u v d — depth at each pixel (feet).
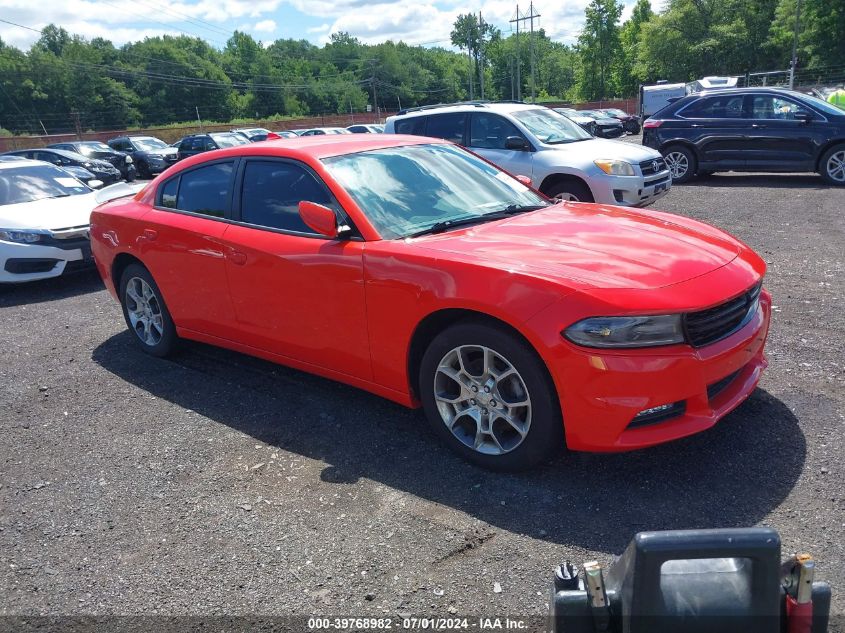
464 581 8.35
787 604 4.35
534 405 9.87
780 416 11.76
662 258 10.40
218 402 14.16
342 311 11.89
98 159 69.92
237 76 382.22
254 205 13.66
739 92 41.91
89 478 11.46
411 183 13.15
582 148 29.43
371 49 424.46
